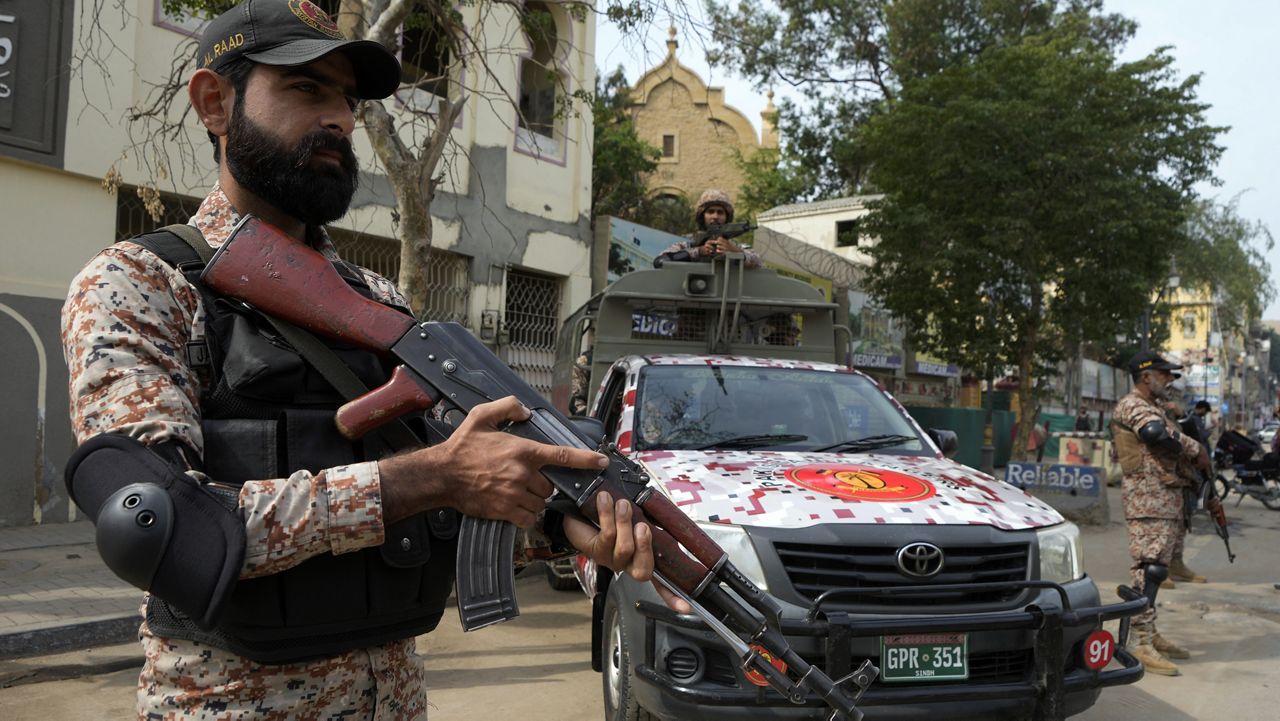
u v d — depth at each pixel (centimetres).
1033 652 308
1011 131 1172
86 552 635
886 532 313
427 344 129
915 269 1291
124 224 780
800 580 305
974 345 1306
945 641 295
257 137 129
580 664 480
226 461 116
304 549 106
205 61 134
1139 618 512
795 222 2256
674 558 130
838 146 2097
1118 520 1182
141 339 112
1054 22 2311
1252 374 8231
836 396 464
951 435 459
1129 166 1184
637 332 645
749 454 398
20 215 686
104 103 725
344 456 124
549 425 129
